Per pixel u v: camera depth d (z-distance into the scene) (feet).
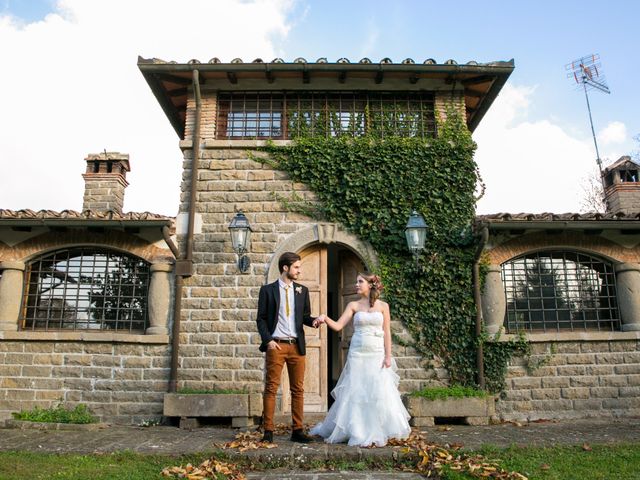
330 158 27.27
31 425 22.61
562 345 25.58
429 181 27.04
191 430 22.30
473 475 14.52
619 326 26.30
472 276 25.95
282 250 26.45
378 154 27.32
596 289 26.91
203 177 27.53
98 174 31.27
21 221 24.81
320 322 18.79
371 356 18.88
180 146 27.73
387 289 25.94
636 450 17.10
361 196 26.78
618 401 25.14
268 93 28.99
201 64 27.09
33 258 26.71
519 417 24.75
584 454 16.70
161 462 16.51
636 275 26.20
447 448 17.30
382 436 17.76
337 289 27.96
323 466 16.37
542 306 26.45
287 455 16.53
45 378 25.25
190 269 25.98
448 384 25.12
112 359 25.48
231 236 25.53
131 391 25.18
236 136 28.50
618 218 24.97
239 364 25.36
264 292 18.71
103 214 25.36
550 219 25.02
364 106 28.84
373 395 18.19
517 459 16.02
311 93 28.94
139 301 26.73
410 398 22.76
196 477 14.67
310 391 25.81
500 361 25.25
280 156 27.63
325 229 26.61
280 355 18.28
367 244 26.55
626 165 34.60
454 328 25.52
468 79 28.58
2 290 25.77
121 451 17.35
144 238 26.71
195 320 25.84
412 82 28.43
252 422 23.53
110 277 26.99
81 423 23.30
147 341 25.43
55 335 25.43
